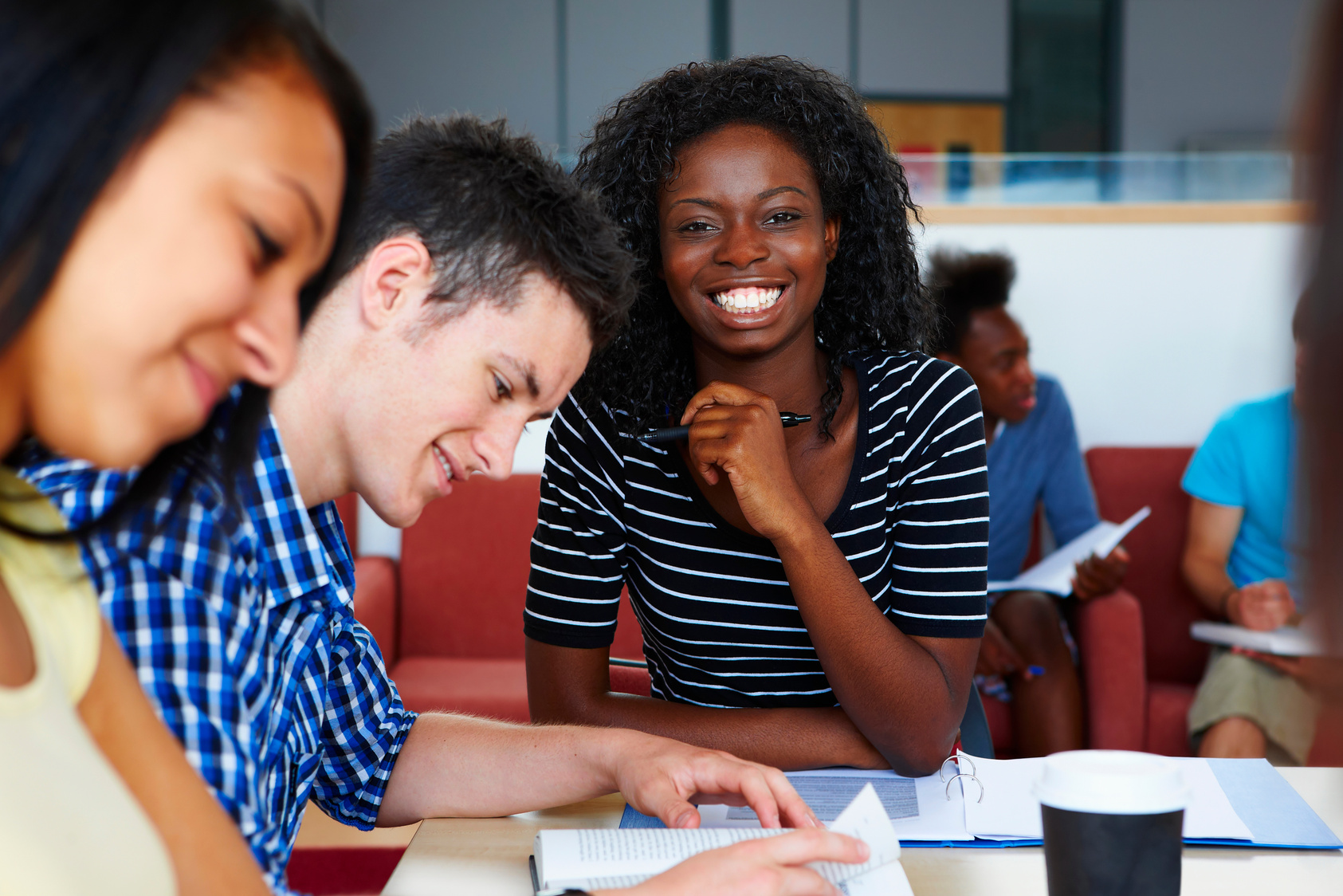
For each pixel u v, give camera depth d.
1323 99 0.33
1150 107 6.18
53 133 0.41
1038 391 2.38
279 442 0.79
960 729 1.27
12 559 0.55
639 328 1.18
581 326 0.84
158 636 0.66
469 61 5.89
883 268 1.23
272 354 0.50
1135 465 2.48
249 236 0.47
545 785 0.98
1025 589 2.17
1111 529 2.22
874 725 1.08
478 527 2.50
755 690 1.22
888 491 1.17
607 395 1.18
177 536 0.68
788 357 1.16
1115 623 2.09
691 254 1.11
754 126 1.10
